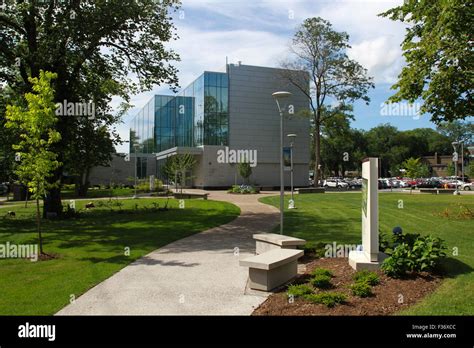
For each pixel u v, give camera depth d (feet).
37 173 32.94
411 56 39.34
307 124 180.75
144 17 62.18
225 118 167.32
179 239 40.45
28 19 58.95
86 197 119.14
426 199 89.15
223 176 165.99
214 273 26.04
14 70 65.41
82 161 66.85
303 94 179.93
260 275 21.85
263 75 173.06
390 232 40.29
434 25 36.70
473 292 19.62
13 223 56.34
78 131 64.23
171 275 25.64
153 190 144.46
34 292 22.18
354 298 19.33
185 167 138.41
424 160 332.39
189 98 181.78
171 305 19.67
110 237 42.45
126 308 19.34
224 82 167.43
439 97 39.47
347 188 191.62
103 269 27.58
